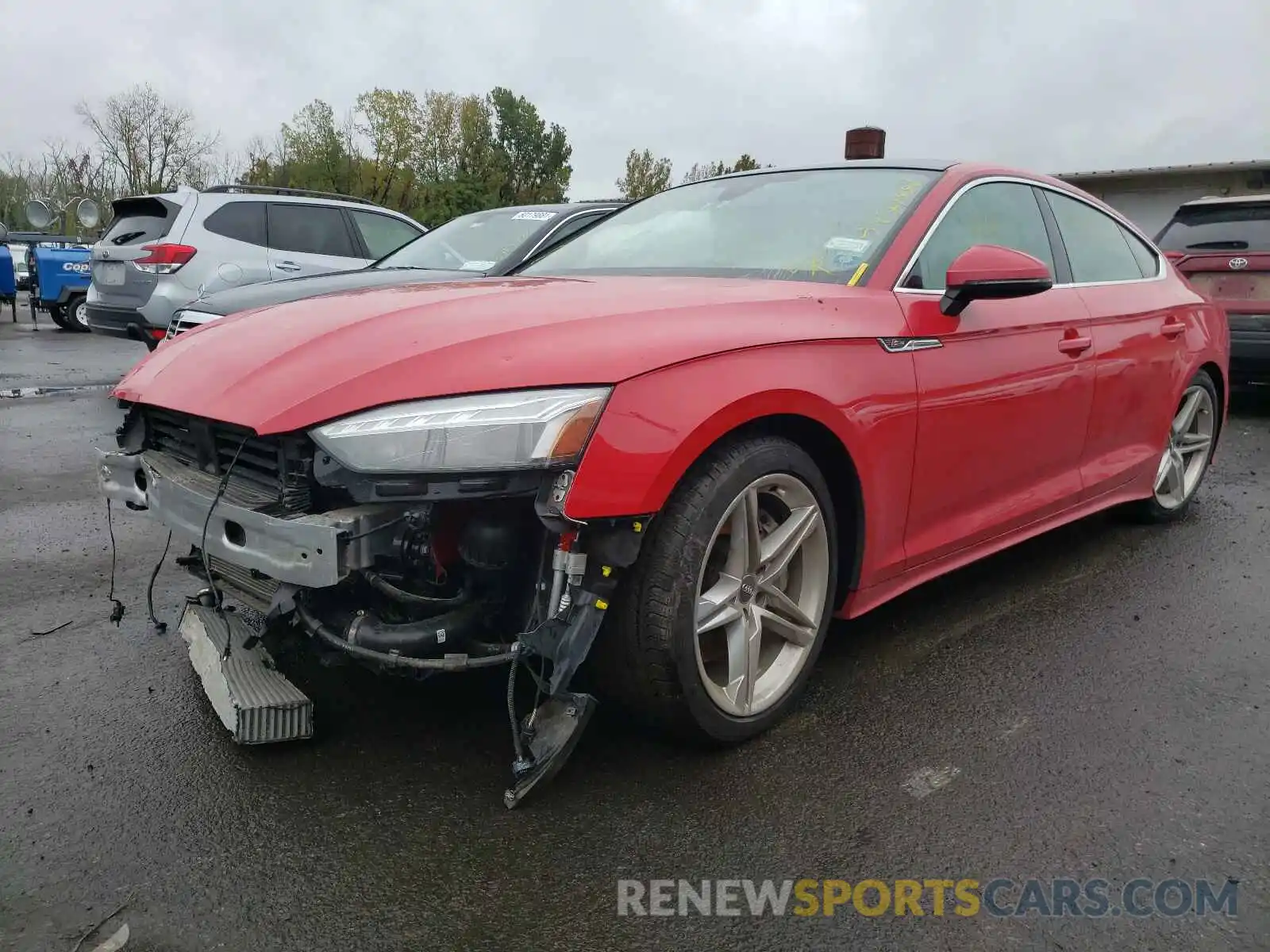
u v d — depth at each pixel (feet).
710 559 7.83
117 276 26.84
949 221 10.25
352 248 29.01
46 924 5.97
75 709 8.71
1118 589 12.17
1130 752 8.19
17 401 26.91
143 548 13.57
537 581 7.00
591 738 8.23
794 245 10.12
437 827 7.00
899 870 6.63
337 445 6.62
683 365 7.16
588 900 6.30
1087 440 12.05
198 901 6.21
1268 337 23.68
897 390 8.77
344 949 5.83
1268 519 15.55
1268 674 9.75
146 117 159.94
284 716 7.93
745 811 7.27
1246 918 6.17
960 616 11.23
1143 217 61.67
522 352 6.90
